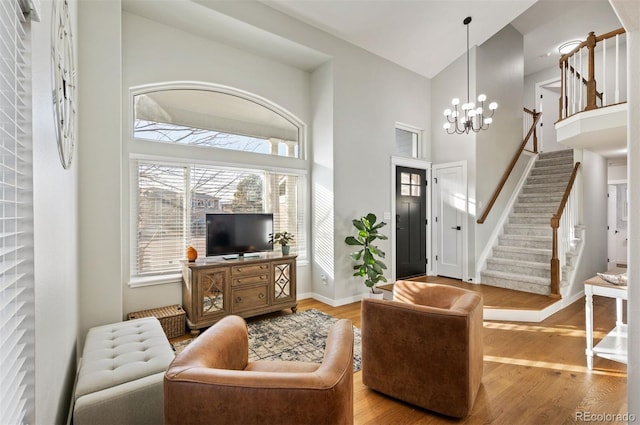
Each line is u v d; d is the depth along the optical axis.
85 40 2.61
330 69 4.38
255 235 3.82
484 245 5.23
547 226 5.03
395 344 2.12
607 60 6.25
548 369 2.56
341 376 1.19
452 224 5.46
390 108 5.14
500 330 3.42
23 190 0.95
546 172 6.08
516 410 2.04
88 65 2.62
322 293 4.53
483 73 5.33
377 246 4.91
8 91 0.80
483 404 2.10
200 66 3.75
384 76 5.06
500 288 4.68
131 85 3.30
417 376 2.03
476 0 4.13
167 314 3.16
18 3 0.90
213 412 1.12
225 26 3.57
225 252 3.61
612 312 3.99
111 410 1.44
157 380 1.56
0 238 0.85
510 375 2.47
